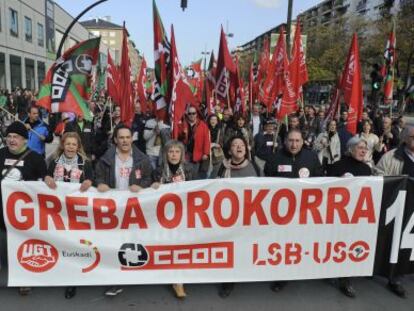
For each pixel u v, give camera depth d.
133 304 4.03
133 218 4.07
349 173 4.54
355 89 6.50
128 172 4.38
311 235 4.25
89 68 5.86
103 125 9.59
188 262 4.18
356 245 4.31
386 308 4.08
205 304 4.07
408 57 33.38
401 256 4.38
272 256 4.25
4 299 4.07
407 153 4.67
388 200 4.28
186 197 4.09
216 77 10.01
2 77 32.25
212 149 7.41
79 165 4.48
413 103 39.44
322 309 4.03
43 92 5.83
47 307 3.94
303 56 9.28
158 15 6.11
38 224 4.01
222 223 4.16
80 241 4.05
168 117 6.11
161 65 6.20
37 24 41.31
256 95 14.24
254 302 4.13
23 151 4.32
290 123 9.79
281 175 4.73
